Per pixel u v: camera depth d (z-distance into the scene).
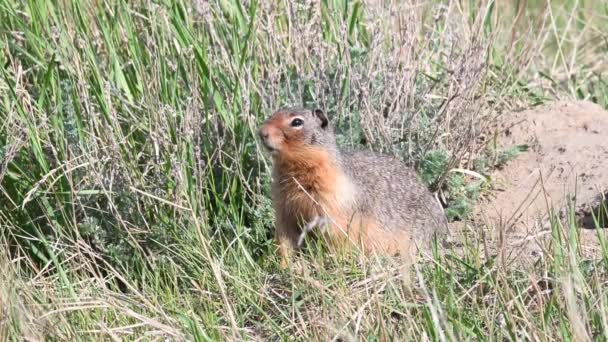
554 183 12.48
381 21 12.82
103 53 12.40
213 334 8.78
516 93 14.04
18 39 12.53
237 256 10.54
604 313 8.10
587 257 9.92
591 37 16.20
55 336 8.69
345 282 9.46
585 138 13.04
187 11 12.70
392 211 11.30
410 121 12.48
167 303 9.55
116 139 11.31
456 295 9.27
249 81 11.80
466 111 12.69
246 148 11.80
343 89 12.44
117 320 9.19
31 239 10.91
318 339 8.49
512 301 8.53
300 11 12.93
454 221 12.31
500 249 9.46
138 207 11.03
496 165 12.95
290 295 9.70
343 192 10.76
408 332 8.30
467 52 12.81
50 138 11.60
